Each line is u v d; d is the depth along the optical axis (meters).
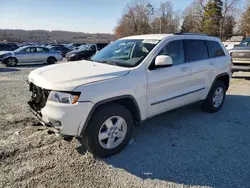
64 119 2.86
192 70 4.33
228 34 60.72
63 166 3.03
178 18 72.69
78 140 3.64
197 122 4.62
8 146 3.48
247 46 9.34
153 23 70.69
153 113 3.77
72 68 3.53
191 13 69.38
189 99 4.41
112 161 3.19
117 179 2.80
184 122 4.61
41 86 3.07
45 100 3.04
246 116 5.02
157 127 4.34
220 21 61.62
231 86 8.25
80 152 3.36
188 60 4.36
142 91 3.48
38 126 4.23
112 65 3.65
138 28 68.19
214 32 61.31
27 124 4.34
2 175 2.81
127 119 3.39
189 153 3.41
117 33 71.44
